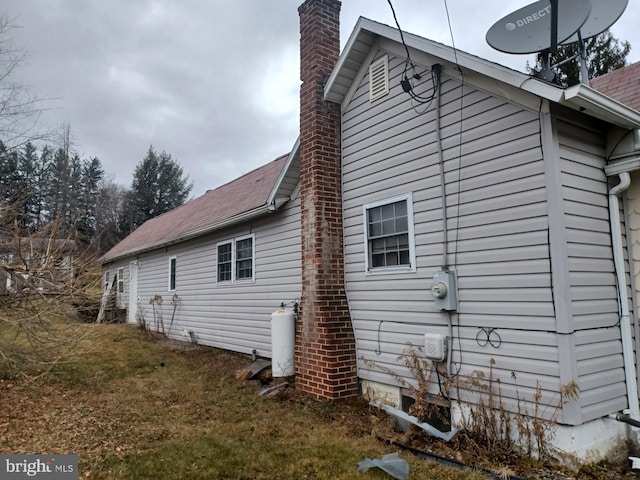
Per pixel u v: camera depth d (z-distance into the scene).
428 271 4.83
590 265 3.90
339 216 6.18
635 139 4.09
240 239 9.43
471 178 4.42
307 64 6.38
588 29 4.55
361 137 5.94
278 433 4.49
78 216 8.83
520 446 3.83
